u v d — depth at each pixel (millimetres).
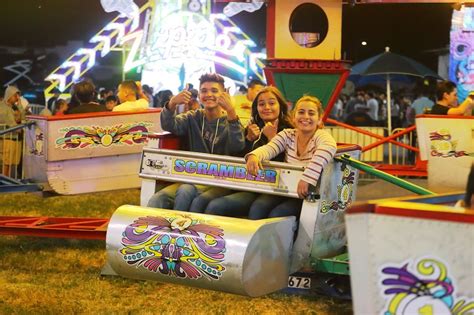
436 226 2969
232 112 5707
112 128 8336
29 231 6801
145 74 15266
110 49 16953
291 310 5426
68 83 16891
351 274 3107
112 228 4988
